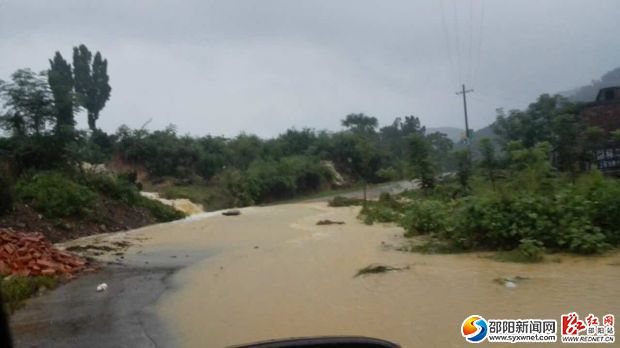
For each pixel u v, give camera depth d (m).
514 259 8.46
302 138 54.22
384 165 54.22
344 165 53.72
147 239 14.57
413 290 6.82
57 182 16.55
